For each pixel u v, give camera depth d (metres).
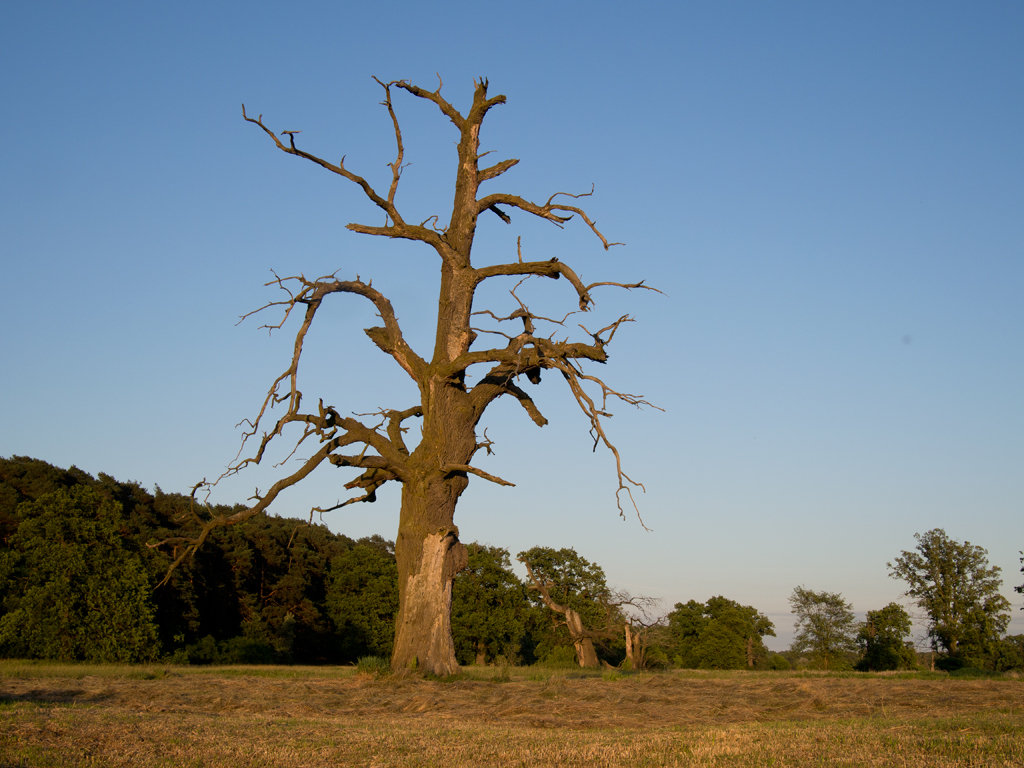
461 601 55.78
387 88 26.06
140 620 35.06
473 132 27.27
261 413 24.78
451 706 16.56
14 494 46.44
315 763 9.72
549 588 55.12
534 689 20.78
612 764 9.75
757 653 67.12
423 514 24.41
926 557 59.50
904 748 10.56
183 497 55.12
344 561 61.44
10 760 9.28
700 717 15.32
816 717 15.39
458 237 26.42
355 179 25.06
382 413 26.34
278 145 24.81
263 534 59.38
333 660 59.03
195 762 9.51
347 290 25.83
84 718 12.30
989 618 57.09
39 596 33.75
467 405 25.12
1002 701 17.84
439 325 26.02
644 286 25.44
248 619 53.44
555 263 25.78
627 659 47.34
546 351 25.00
